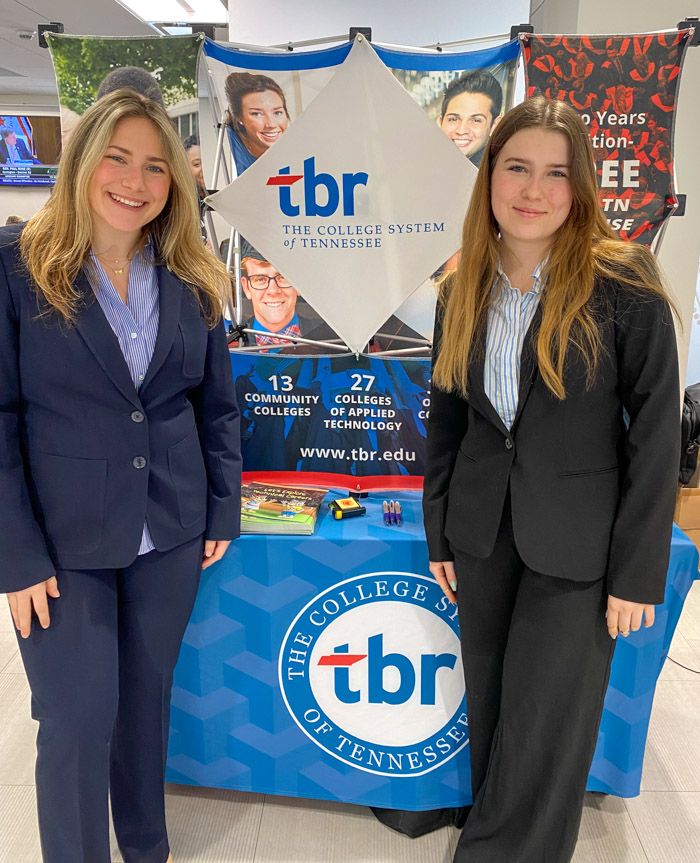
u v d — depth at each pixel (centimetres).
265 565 150
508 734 130
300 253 155
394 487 167
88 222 109
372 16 341
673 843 157
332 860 154
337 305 157
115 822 146
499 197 111
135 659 133
